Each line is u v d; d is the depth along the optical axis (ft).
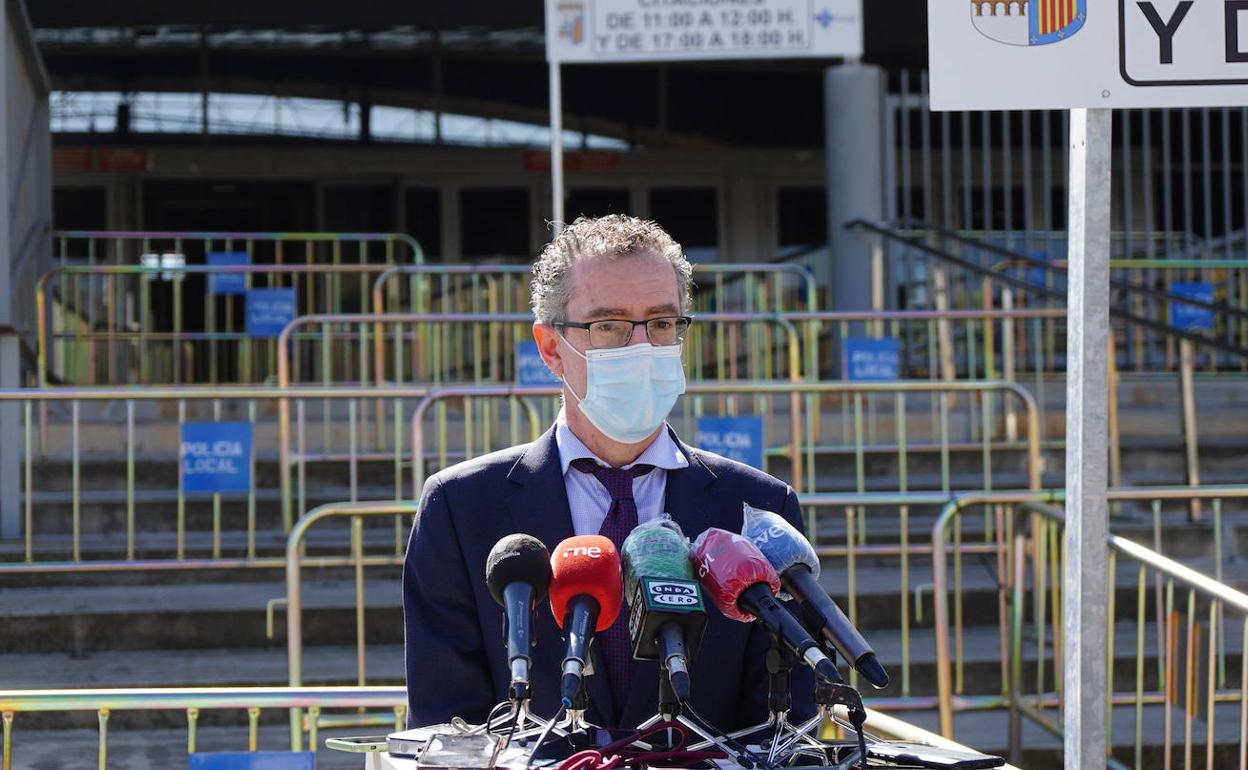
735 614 7.51
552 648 8.69
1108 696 19.76
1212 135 56.18
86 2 49.49
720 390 27.30
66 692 13.64
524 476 9.10
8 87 31.83
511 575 7.43
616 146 59.98
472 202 59.26
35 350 36.86
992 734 22.66
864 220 43.62
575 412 9.12
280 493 31.24
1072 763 8.41
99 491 31.60
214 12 50.37
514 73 59.26
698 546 7.63
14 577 27.58
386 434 34.27
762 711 8.75
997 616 27.04
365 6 50.65
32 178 37.45
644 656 7.41
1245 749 16.79
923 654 24.70
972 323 37.65
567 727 7.93
